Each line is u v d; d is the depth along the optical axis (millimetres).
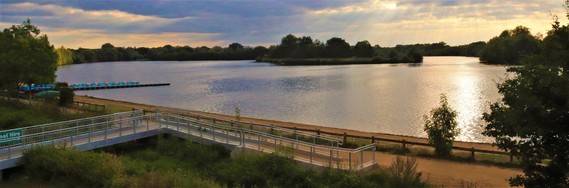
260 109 50781
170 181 14648
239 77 113750
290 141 19031
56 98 42219
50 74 41875
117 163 17203
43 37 44469
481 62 174625
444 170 18750
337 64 195625
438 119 21391
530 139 10750
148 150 22016
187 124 24891
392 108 48844
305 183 15438
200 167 19281
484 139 31031
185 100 62656
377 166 18188
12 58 38594
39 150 18062
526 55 11211
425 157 21125
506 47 143250
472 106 48500
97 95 71500
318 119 42344
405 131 35250
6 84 41000
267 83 90188
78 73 149375
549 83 9633
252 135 22266
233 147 20656
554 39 10523
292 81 93938
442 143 21062
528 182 10797
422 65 166500
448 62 193375
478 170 18672
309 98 60625
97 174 15703
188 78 114750
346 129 33812
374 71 127250
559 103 9742
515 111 10055
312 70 142000
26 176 17250
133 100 63750
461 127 35656
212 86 87188
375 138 23781
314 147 18969
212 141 21500
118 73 147875
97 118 25578
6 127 27422
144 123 25922
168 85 92250
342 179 15297
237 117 29781
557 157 9984
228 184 16500
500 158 20297
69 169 16281
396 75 106625
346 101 56188
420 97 58812
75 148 19078
